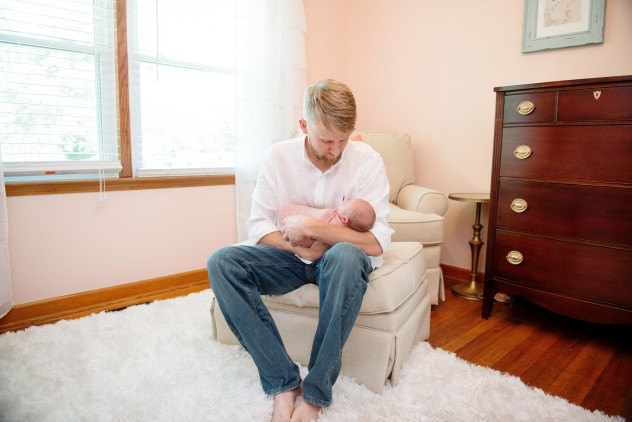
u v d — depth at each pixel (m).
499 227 1.83
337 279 1.09
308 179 1.35
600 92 1.50
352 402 1.15
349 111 1.11
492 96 2.34
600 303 1.57
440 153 2.61
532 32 2.14
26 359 1.39
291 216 1.24
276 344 1.13
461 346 1.62
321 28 2.91
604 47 1.94
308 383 1.07
